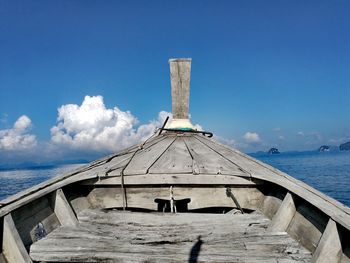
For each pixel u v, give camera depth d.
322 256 2.36
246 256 2.59
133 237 2.99
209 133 6.68
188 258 2.57
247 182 3.71
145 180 3.76
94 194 3.97
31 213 3.02
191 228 3.20
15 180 67.12
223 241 2.89
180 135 6.39
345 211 2.54
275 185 3.72
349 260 2.31
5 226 2.51
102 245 2.82
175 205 4.07
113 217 3.51
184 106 6.80
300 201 3.19
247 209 3.94
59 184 3.49
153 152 5.05
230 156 4.88
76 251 2.69
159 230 3.17
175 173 3.77
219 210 4.51
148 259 2.55
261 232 3.07
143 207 3.88
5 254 2.54
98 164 4.57
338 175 43.22
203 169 3.89
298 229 3.00
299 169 59.97
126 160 4.56
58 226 3.29
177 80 6.78
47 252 2.67
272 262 2.50
